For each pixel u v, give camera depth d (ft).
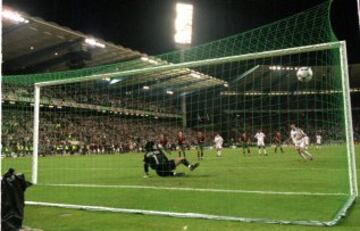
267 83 118.83
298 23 38.60
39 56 121.60
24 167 64.23
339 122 47.16
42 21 96.32
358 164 51.01
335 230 17.01
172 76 81.76
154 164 41.98
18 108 99.66
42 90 95.20
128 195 28.50
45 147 106.01
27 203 25.26
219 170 48.03
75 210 23.08
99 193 30.09
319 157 69.26
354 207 21.83
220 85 94.38
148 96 105.91
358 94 201.05
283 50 27.45
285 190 28.96
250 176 39.93
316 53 39.17
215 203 24.09
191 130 106.83
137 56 128.67
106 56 129.49
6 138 98.32
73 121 115.75
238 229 17.47
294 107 103.60
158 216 20.75
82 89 103.09
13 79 90.17
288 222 18.19
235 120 109.19
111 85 102.89
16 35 105.29
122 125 121.39
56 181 40.83
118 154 114.62
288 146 128.77
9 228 16.92
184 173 42.50
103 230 18.04
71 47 116.67
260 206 22.71
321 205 22.58
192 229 17.72
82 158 92.99
